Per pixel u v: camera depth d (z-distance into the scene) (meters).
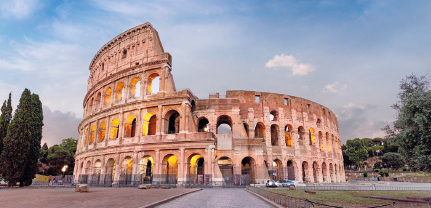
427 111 20.84
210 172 50.38
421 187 51.84
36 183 70.25
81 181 62.16
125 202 21.30
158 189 41.06
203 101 64.69
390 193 36.38
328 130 87.62
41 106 63.81
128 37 69.50
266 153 68.75
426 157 20.94
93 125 71.44
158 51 64.50
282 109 75.56
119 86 67.31
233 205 21.45
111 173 61.00
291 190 41.31
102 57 76.38
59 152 105.81
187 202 23.39
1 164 48.88
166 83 59.09
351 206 21.53
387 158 135.75
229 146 59.12
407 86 23.22
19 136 50.84
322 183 74.31
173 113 64.81
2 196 26.36
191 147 52.28
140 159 55.25
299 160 72.88
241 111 71.94
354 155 143.62
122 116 60.78
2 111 57.84
